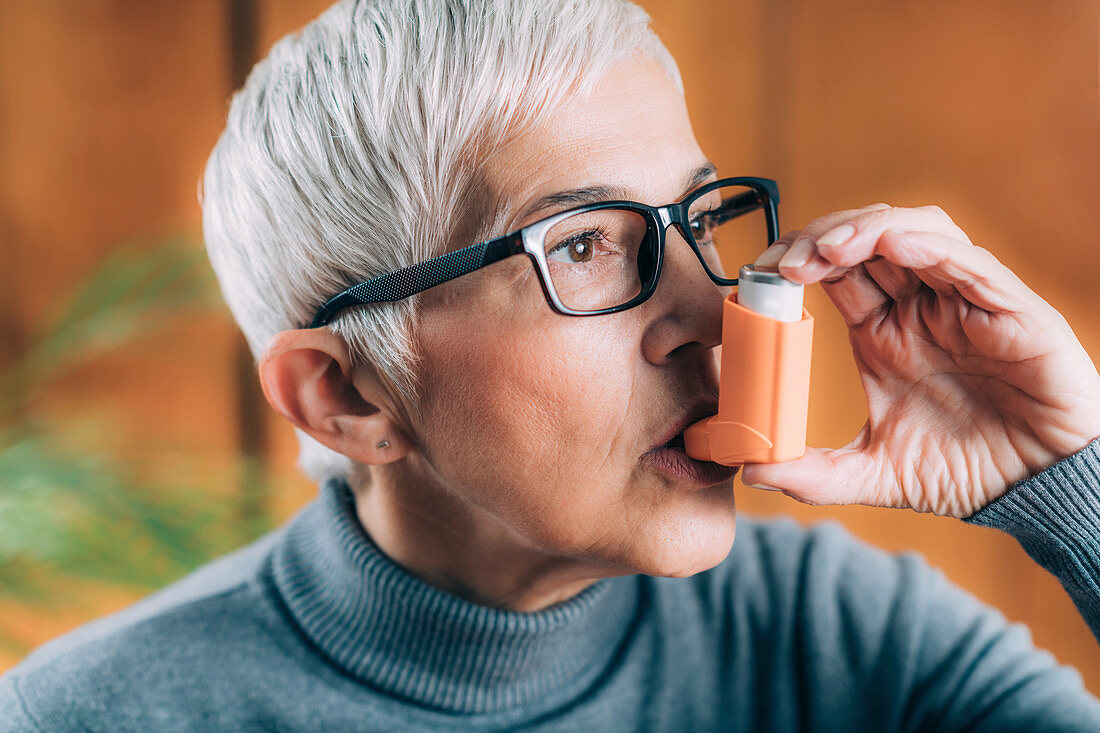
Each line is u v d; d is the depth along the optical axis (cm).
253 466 170
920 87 169
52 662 84
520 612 78
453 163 62
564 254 62
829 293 69
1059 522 66
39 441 140
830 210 179
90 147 184
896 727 88
